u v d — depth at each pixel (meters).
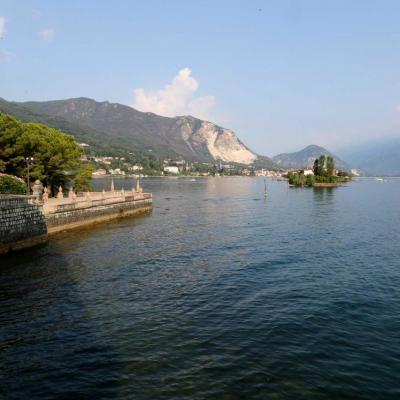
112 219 64.69
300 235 48.97
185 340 18.56
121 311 22.38
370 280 28.67
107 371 15.80
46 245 41.81
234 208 87.44
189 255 37.34
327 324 20.50
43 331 19.64
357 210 80.50
